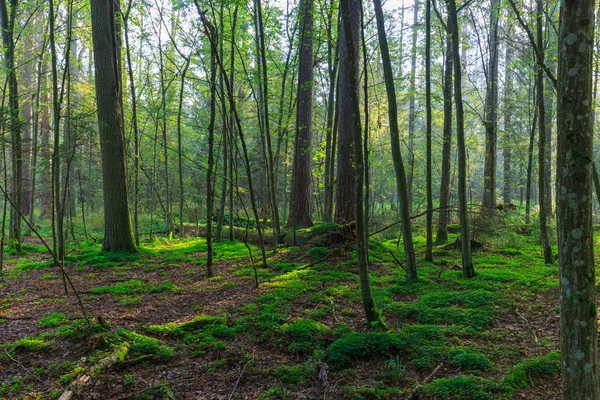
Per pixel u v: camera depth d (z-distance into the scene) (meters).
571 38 2.35
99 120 10.65
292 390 3.97
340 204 10.64
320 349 4.74
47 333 5.30
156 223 19.36
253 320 5.70
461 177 7.53
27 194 20.31
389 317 5.79
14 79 11.16
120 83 11.48
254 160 20.39
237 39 12.28
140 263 10.28
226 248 12.12
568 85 2.38
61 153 8.57
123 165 10.98
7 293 7.65
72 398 3.83
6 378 4.21
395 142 6.94
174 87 17.20
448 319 5.51
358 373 4.26
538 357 4.23
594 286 2.45
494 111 14.51
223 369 4.43
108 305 6.72
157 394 3.94
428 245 9.25
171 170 21.23
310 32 11.33
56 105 8.28
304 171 14.16
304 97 14.02
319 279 7.84
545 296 6.41
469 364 4.17
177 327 5.46
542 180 8.87
